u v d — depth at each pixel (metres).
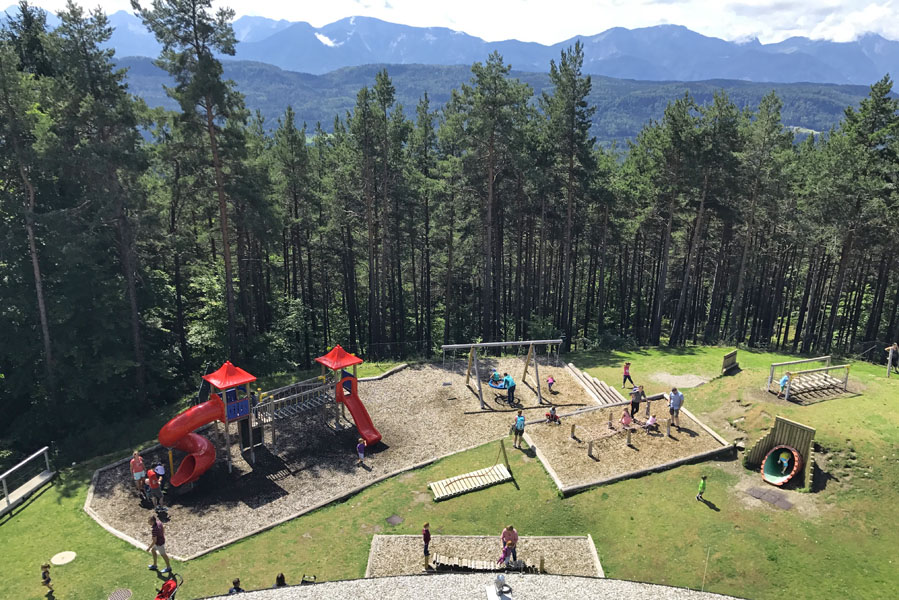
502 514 19.52
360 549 17.80
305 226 41.75
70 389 25.98
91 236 25.23
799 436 20.28
